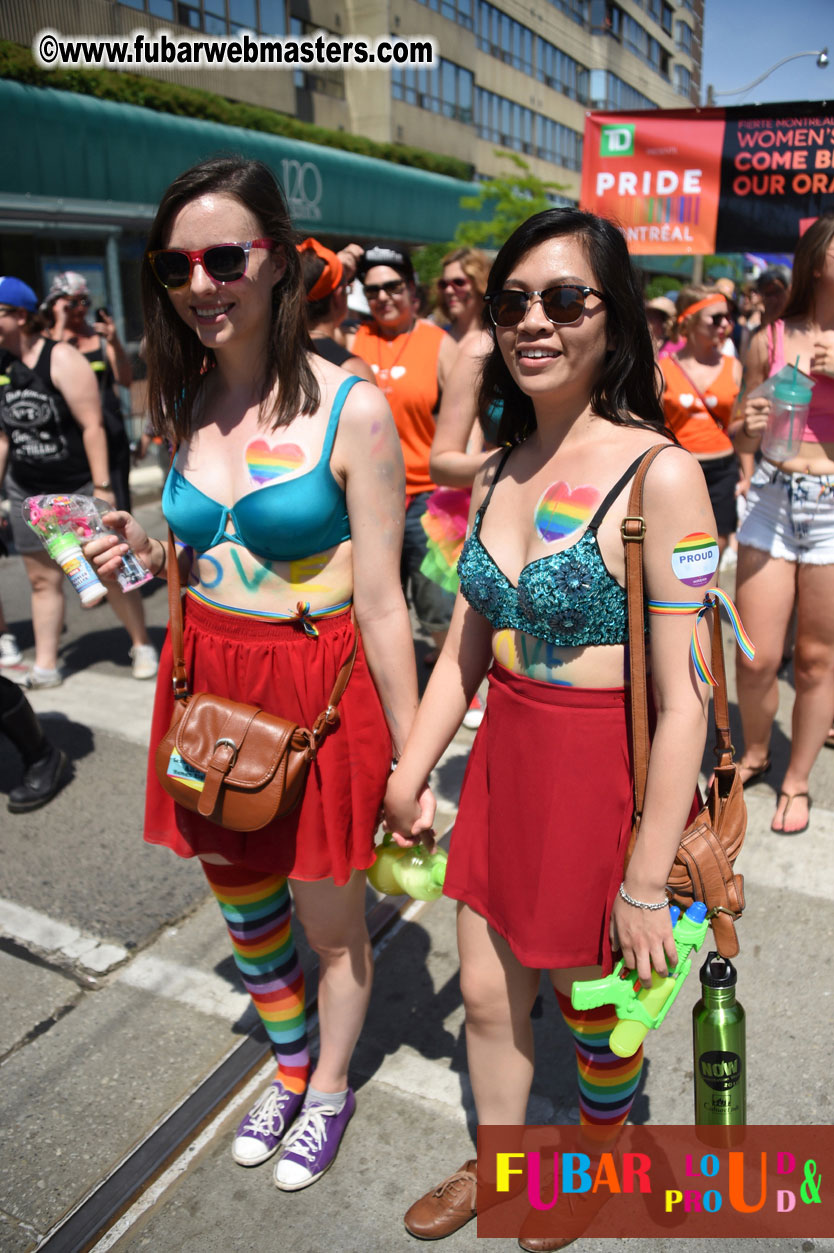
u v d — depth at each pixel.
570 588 1.52
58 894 3.10
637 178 5.27
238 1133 2.16
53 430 4.44
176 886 3.14
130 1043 2.47
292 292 1.79
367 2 21.30
